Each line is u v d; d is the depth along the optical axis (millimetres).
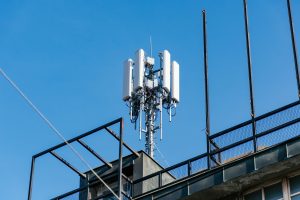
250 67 35188
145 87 47250
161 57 48188
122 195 35594
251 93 34625
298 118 32812
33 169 37625
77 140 37219
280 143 32281
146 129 46812
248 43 35781
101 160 37688
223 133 34469
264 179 32312
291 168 31812
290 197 31516
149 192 34812
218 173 33250
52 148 37562
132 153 40750
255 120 33844
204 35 37125
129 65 47531
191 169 34969
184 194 33750
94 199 36969
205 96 35812
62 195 37469
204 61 36594
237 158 33938
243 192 32750
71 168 37875
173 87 47438
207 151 34594
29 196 37094
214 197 33312
